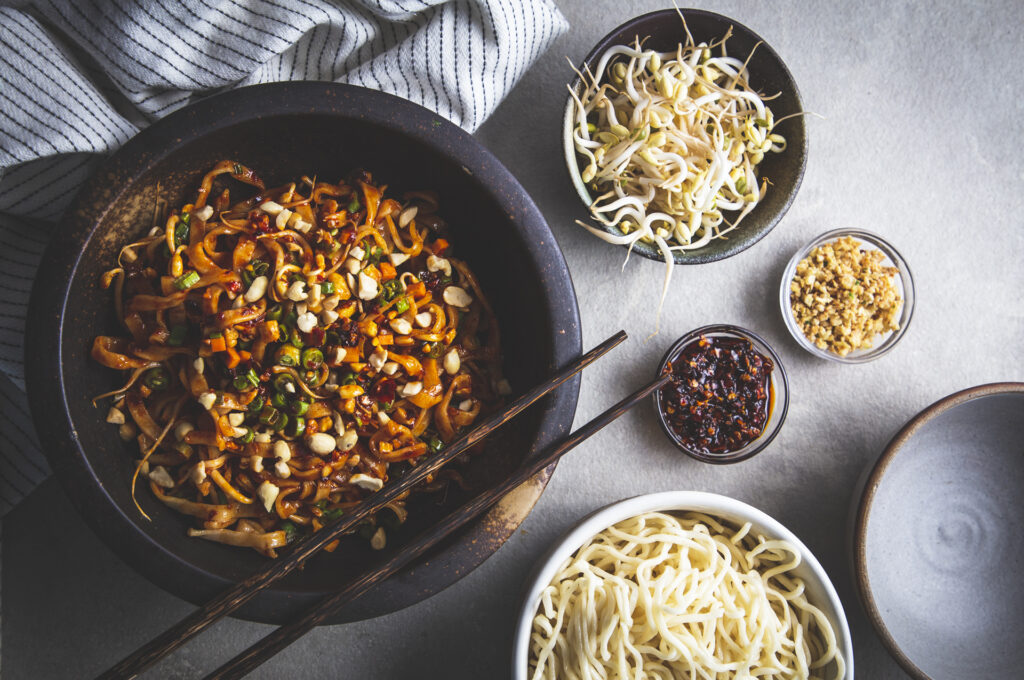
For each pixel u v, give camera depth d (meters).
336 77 0.48
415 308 0.43
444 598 0.51
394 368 0.42
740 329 0.50
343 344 0.42
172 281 0.41
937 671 0.50
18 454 0.47
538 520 0.51
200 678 0.49
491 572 0.51
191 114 0.39
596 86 0.49
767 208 0.49
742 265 0.53
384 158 0.43
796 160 0.49
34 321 0.38
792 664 0.48
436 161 0.42
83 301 0.39
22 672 0.49
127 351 0.41
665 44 0.50
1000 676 0.50
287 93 0.40
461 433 0.44
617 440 0.52
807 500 0.52
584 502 0.51
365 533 0.44
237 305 0.41
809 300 0.51
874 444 0.52
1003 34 0.53
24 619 0.49
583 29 0.52
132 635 0.49
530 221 0.41
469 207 0.43
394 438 0.43
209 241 0.41
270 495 0.41
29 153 0.43
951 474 0.51
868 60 0.53
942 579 0.51
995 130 0.53
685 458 0.52
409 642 0.50
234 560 0.41
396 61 0.46
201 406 0.41
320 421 0.42
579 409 0.52
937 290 0.53
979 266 0.53
